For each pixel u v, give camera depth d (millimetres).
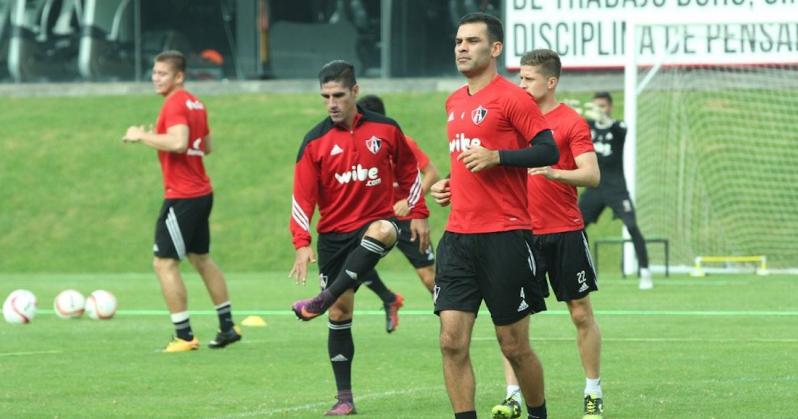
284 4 109062
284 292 61344
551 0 80000
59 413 28219
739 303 52719
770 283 63125
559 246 27406
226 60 110125
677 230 77125
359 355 37812
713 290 59000
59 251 80688
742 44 76750
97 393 31141
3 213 85500
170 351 39406
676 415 26734
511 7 80500
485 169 22812
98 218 84438
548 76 28188
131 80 111500
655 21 67625
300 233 27672
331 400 29828
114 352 39406
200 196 39875
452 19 104625
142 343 41875
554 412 27766
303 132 94375
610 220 81688
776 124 82562
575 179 26938
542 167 25625
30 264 79000
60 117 100750
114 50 111562
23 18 112688
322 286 29188
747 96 82812
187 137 39344
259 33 109125
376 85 104188
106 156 92500
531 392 24453
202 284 68000
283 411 28234
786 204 78125
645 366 34469
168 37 110938
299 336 43469
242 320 48750
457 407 23422
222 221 82438
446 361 23516
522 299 23609
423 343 40750
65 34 112188
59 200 86875
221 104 102250
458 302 23609
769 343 39312
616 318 47188
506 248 23391
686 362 35156
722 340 40219
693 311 49656
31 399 30266
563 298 27453
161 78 40062
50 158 92625
